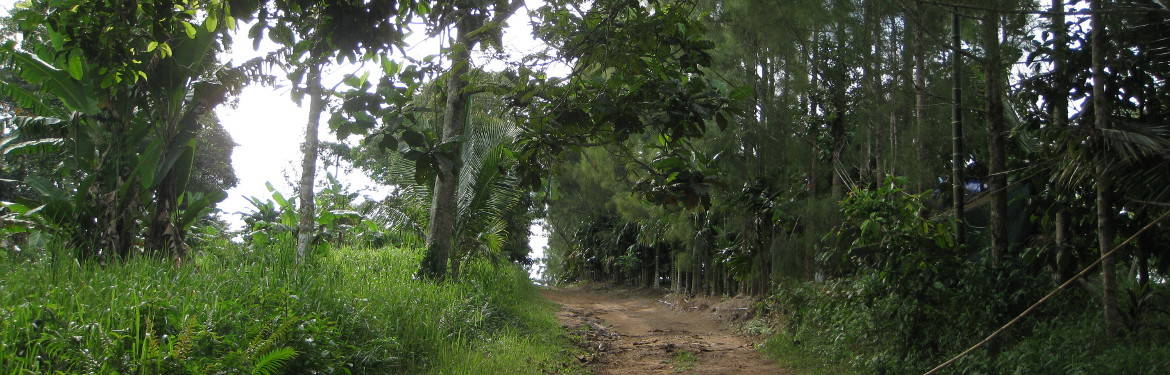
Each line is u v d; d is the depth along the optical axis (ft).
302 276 23.75
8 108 40.19
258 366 15.25
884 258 25.04
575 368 27.02
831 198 33.17
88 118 29.78
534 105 15.40
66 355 14.28
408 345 23.27
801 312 32.09
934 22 25.53
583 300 68.49
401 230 48.80
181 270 23.32
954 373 21.67
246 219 44.93
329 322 19.88
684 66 15.08
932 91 27.07
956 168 25.61
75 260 21.40
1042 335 21.31
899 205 24.88
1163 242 22.41
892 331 24.34
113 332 14.82
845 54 28.07
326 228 44.06
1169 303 22.12
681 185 15.12
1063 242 23.29
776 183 37.47
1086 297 22.91
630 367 28.76
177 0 15.80
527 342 29.48
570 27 14.96
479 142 40.75
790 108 35.01
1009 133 25.21
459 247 39.96
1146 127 20.97
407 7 16.34
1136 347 18.88
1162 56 21.61
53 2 16.29
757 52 32.91
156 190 31.81
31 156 44.75
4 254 23.97
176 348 14.76
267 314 18.70
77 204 28.40
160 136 30.83
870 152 35.88
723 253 44.37
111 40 15.70
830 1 25.66
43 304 16.30
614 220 83.51
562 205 86.48
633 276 88.12
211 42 30.55
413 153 14.67
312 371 17.13
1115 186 21.26
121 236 28.96
